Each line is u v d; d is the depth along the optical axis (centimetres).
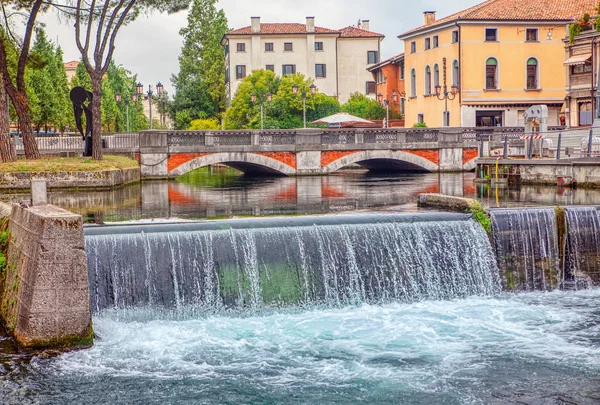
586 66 5788
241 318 1783
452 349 1570
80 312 1538
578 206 2181
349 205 2884
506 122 6644
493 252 2066
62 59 7650
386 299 1933
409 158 5275
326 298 1891
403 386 1387
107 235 1778
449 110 6762
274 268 1862
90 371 1443
